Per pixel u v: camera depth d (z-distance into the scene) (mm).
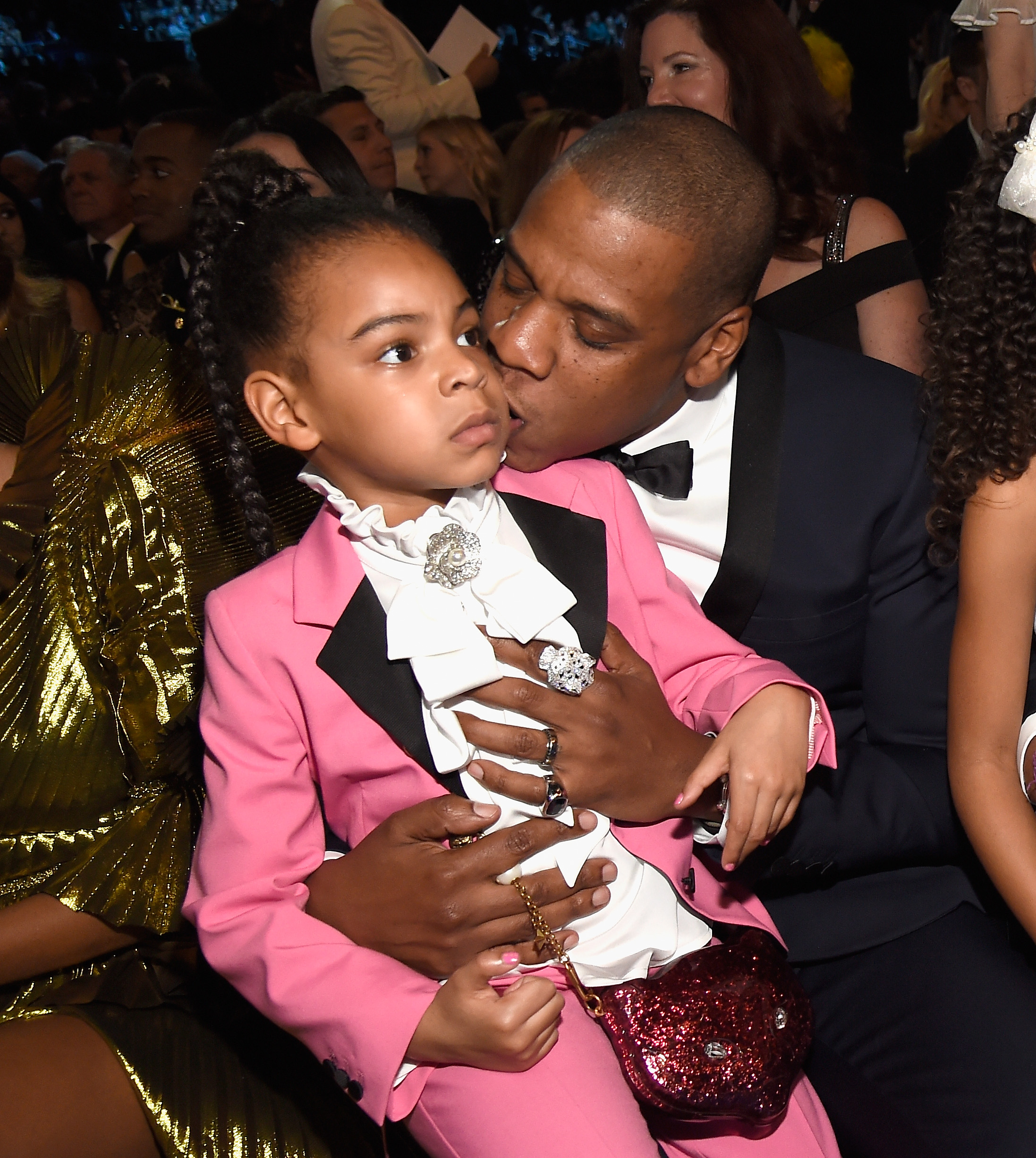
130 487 1609
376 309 1220
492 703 1304
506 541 1393
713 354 1474
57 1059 1392
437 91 4859
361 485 1339
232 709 1332
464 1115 1255
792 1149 1348
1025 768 1537
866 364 1721
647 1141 1253
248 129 2127
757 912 1481
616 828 1373
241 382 1396
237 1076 1451
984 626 1489
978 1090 1394
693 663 1469
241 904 1322
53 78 8094
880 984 1546
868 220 2488
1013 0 2365
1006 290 1458
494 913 1259
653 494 1614
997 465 1450
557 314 1356
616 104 4855
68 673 1560
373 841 1303
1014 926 1637
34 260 3254
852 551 1608
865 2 4871
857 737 1744
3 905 1559
